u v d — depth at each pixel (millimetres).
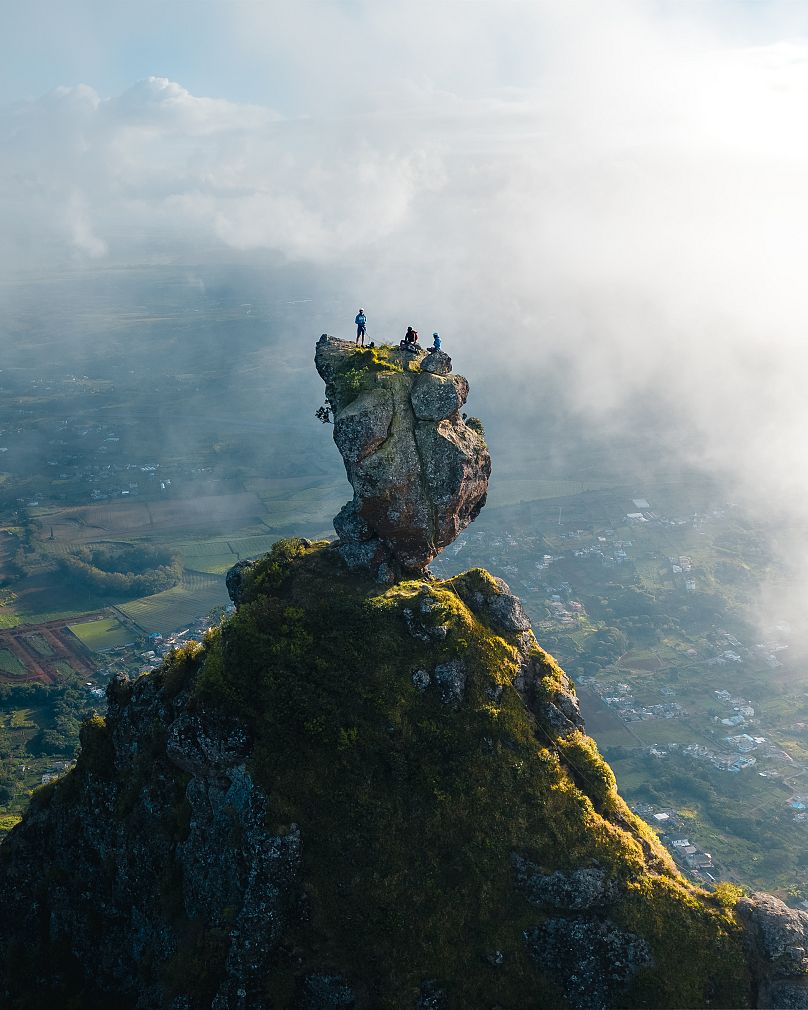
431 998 40969
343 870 43406
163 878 48312
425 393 53562
